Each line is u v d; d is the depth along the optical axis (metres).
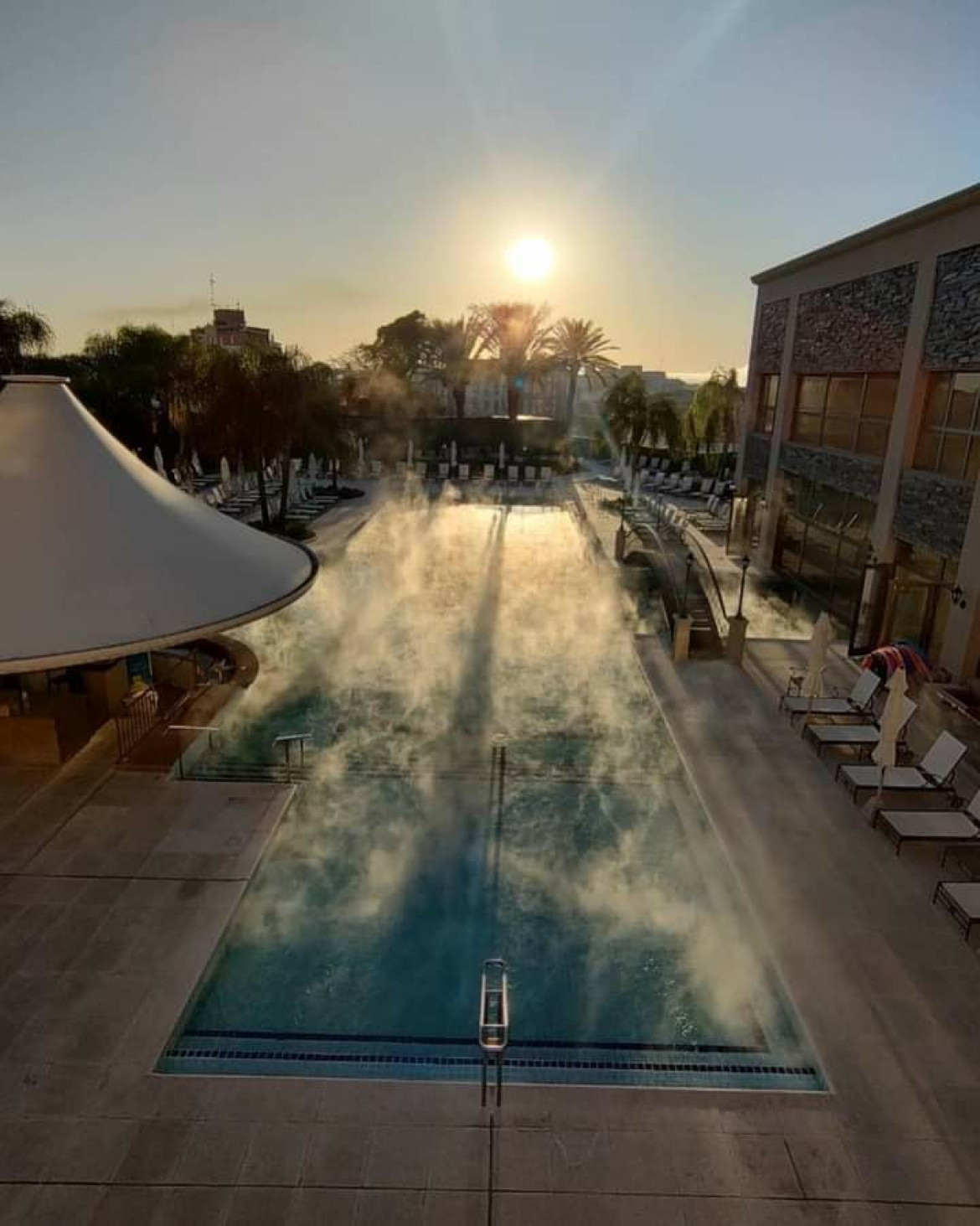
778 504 24.44
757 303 26.69
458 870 9.58
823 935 8.09
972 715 13.10
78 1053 6.52
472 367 52.12
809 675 12.55
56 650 8.59
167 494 11.55
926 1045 6.78
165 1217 5.27
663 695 14.22
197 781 10.90
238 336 68.81
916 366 16.14
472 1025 7.36
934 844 9.69
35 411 10.80
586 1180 5.58
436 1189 5.49
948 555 14.82
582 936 8.55
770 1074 6.75
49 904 8.30
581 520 32.06
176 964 7.52
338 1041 7.12
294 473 33.97
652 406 44.25
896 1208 5.43
